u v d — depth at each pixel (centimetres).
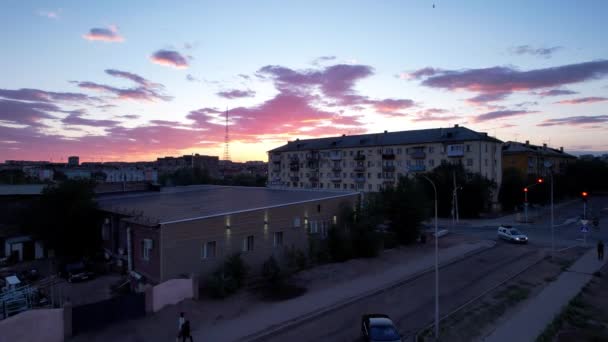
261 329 1608
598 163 8888
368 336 1400
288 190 4216
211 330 1606
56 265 2945
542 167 8075
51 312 1496
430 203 3775
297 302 1936
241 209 2583
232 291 2091
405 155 6650
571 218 5281
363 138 7531
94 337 1538
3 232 3225
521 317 1730
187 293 1942
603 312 1841
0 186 3719
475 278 2383
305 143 8744
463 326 1625
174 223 2150
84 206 3033
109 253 2948
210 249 2334
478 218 5403
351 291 2108
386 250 3206
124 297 1709
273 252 2711
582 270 2580
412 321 1692
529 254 3094
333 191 3853
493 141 6050
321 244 2925
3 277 2598
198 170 11869
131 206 3067
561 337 1554
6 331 1376
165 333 1577
